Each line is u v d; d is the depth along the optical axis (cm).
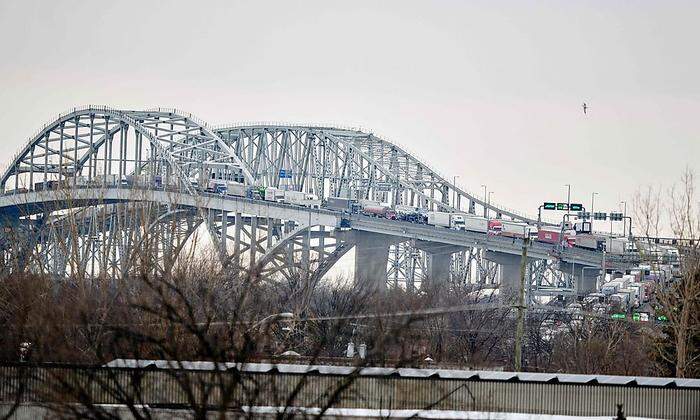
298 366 13725
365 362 11606
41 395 12325
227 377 12431
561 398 13912
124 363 12488
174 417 12031
